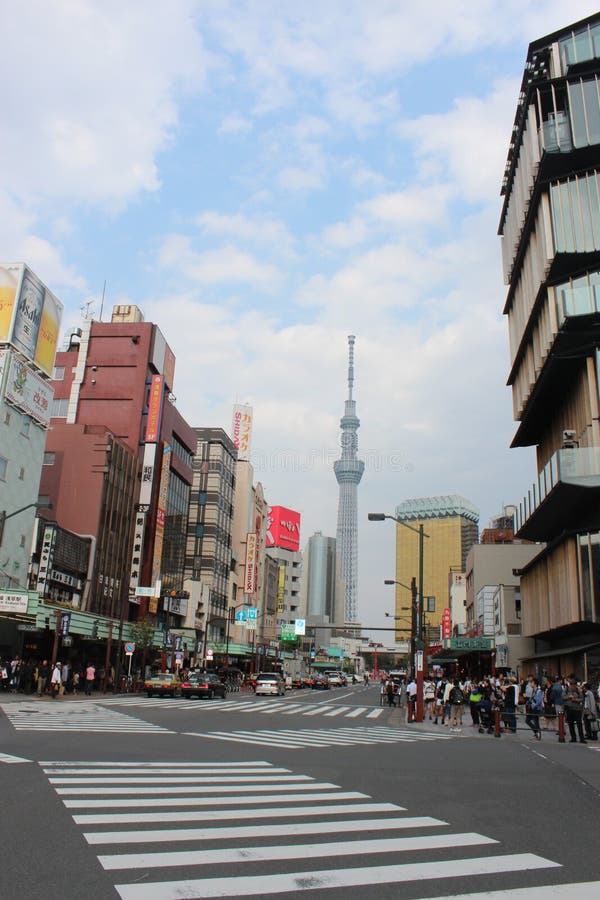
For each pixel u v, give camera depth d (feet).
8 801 27.43
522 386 142.51
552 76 121.39
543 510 118.93
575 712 73.61
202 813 26.71
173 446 228.84
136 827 23.93
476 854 21.63
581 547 110.32
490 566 247.70
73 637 150.51
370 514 112.78
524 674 162.20
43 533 145.59
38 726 62.64
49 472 175.94
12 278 139.13
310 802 29.96
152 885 17.51
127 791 30.86
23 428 139.74
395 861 20.53
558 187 115.85
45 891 16.80
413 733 79.05
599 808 30.83
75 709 89.97
